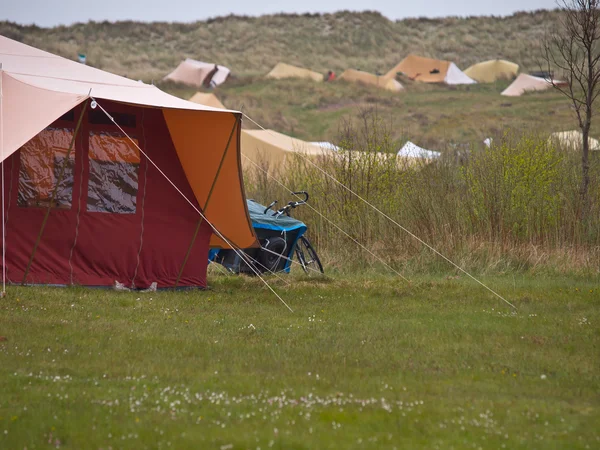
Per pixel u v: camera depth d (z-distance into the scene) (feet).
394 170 191.72
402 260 172.24
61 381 75.15
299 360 86.99
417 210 182.09
